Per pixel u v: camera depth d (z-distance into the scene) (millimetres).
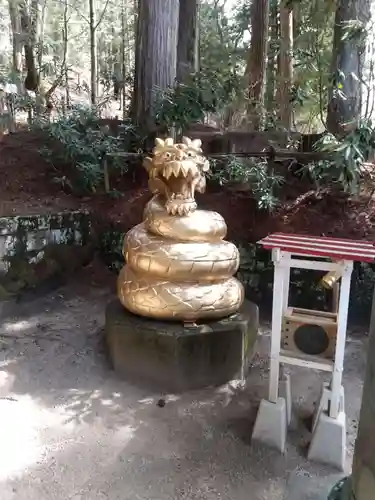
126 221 5234
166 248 3066
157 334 3066
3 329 3934
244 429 2691
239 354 3205
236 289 3271
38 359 3441
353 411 2902
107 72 9758
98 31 10969
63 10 10539
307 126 6988
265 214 4742
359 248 2326
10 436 2566
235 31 9484
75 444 2531
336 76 4504
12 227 4293
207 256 3066
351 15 4512
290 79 6754
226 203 4957
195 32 7172
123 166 5422
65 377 3221
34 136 6441
